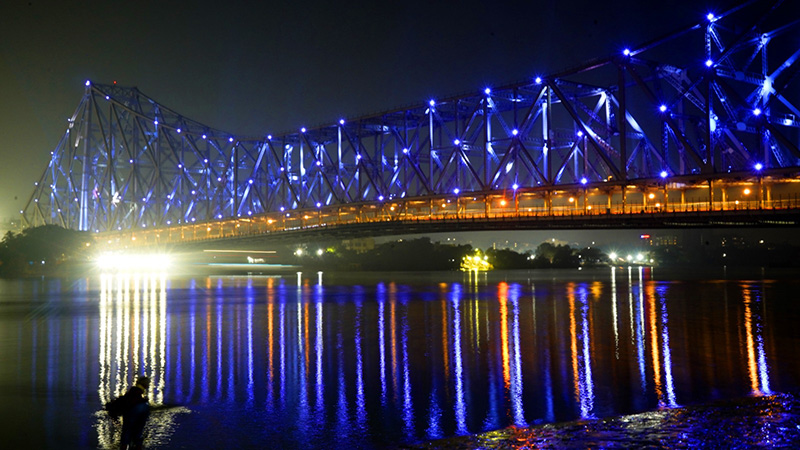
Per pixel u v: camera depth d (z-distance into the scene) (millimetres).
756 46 67812
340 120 118750
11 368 26406
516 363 26469
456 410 19672
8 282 101750
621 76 77250
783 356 27312
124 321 42562
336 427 18266
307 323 40562
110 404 17078
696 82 70938
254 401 20953
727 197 70125
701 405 17812
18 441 17484
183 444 16984
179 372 25344
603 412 19047
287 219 130375
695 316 43062
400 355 28562
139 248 157750
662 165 73250
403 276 130375
